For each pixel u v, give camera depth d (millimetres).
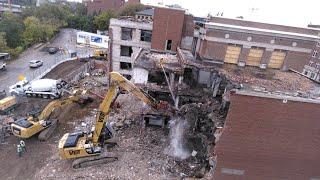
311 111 16766
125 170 26016
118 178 24875
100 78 53250
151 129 33688
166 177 24969
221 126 23625
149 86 32719
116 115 36844
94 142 28094
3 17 85312
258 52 34938
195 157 26828
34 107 39531
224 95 26281
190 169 25719
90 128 34406
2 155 28844
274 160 17953
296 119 16953
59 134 33281
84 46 82875
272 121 17078
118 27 46969
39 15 102500
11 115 36656
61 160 27844
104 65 60812
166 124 33688
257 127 17250
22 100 41625
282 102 16672
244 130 17375
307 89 27922
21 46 72438
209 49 34594
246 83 27688
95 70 58344
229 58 35031
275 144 17578
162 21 43375
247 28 33594
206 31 34062
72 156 26656
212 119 25609
